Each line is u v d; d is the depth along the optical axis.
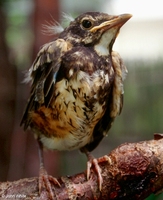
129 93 1.26
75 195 0.83
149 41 1.27
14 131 1.16
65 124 0.88
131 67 1.25
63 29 0.92
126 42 1.26
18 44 1.27
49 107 0.88
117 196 0.83
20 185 0.84
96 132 0.93
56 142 0.90
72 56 0.87
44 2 1.13
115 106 0.91
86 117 0.88
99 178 0.83
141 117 1.28
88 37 0.88
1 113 1.14
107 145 1.29
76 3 1.40
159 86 1.24
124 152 0.83
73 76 0.87
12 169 1.15
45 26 1.08
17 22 1.30
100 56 0.88
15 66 1.17
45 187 0.84
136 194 0.83
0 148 1.14
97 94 0.87
